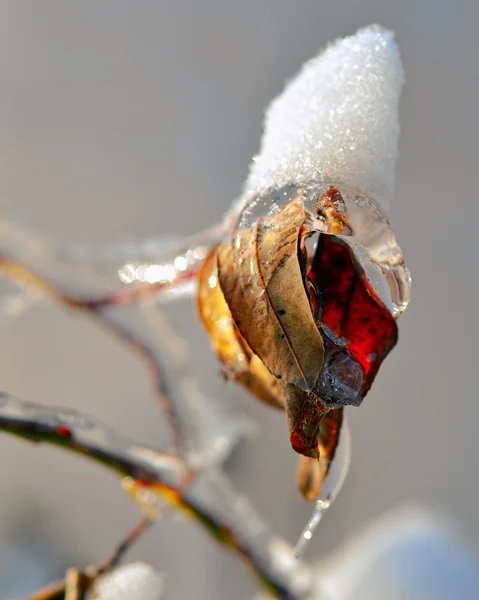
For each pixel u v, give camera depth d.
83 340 0.50
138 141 0.58
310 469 0.22
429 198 0.58
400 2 0.59
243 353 0.22
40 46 0.60
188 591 0.42
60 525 0.45
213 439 0.32
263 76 0.59
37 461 0.46
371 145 0.22
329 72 0.23
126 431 0.48
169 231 0.55
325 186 0.22
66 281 0.30
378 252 0.22
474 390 0.53
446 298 0.56
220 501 0.29
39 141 0.56
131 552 0.43
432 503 0.49
